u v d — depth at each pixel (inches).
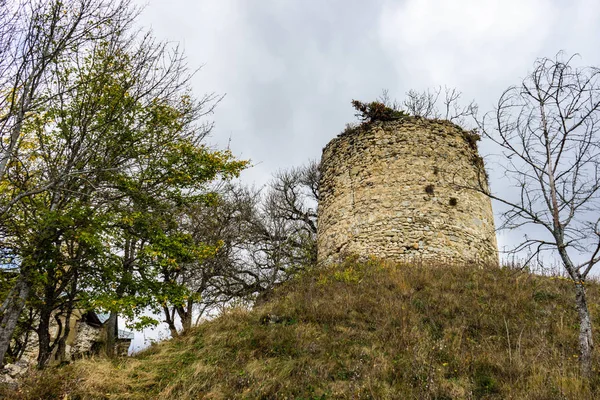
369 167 591.8
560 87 295.1
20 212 371.9
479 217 569.3
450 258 518.9
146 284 434.3
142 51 388.2
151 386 283.6
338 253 582.9
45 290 415.2
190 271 596.4
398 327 333.4
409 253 523.2
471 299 379.2
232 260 649.0
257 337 329.1
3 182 353.7
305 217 890.1
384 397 243.9
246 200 776.9
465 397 244.8
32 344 594.9
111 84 372.5
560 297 384.5
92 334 663.1
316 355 302.0
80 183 365.7
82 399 261.7
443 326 336.2
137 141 387.9
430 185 557.3
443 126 605.0
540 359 276.5
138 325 392.8
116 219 403.2
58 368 319.9
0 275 354.3
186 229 573.0
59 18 325.4
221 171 504.4
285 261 718.5
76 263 392.2
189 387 274.5
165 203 443.8
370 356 293.3
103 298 384.8
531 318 345.4
